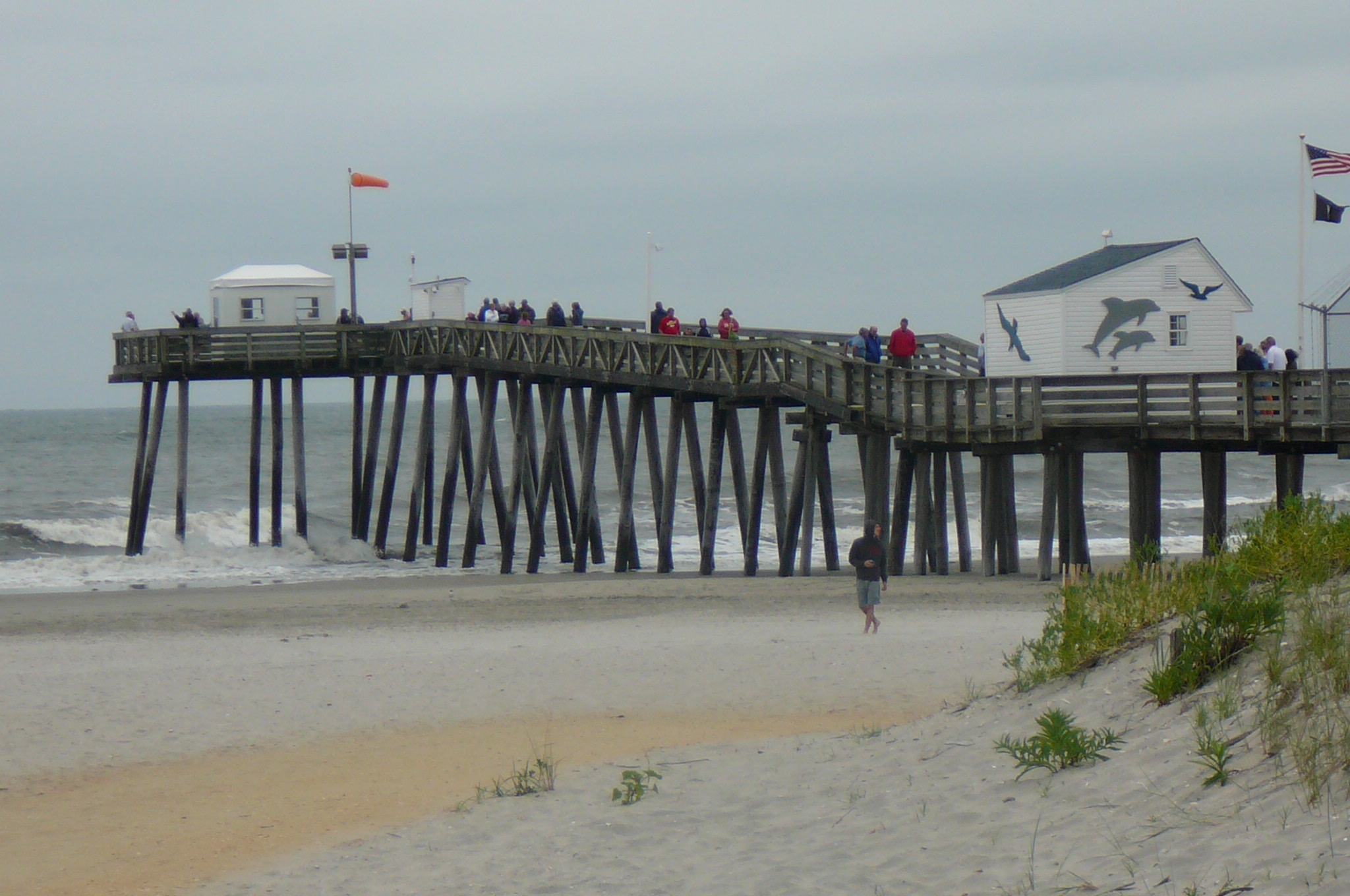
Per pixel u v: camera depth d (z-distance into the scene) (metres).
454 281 75.12
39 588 54.84
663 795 19.09
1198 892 11.64
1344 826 11.97
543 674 31.36
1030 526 77.38
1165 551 64.56
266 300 70.50
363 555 68.44
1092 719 17.73
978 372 56.19
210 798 21.27
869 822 16.12
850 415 48.25
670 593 47.09
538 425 178.25
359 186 73.06
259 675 31.69
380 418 69.31
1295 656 16.34
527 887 15.41
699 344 51.62
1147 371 51.91
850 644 33.97
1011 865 13.61
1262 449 41.12
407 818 19.53
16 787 22.30
